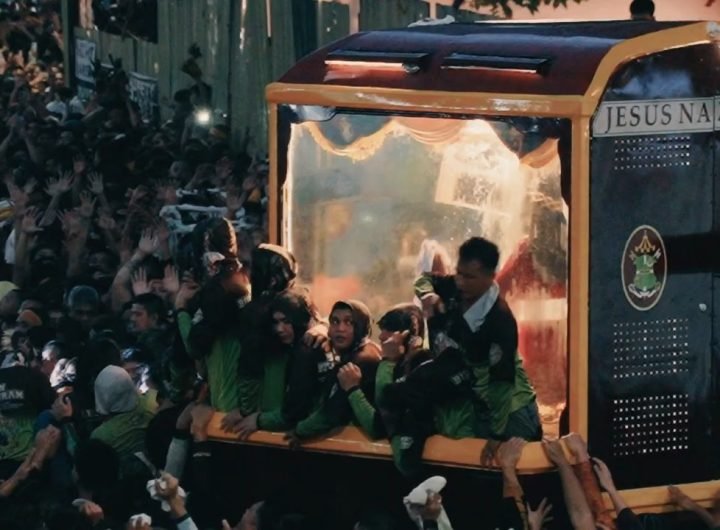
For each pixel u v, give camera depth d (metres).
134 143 20.47
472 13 17.88
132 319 14.72
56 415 12.76
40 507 11.91
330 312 12.40
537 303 11.65
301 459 12.18
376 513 11.13
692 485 11.91
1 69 29.59
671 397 11.79
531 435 11.48
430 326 11.69
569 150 11.41
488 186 11.87
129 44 25.88
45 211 18.39
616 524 11.27
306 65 12.52
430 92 11.88
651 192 11.62
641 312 11.65
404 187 12.23
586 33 11.92
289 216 12.58
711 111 11.78
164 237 16.19
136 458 12.70
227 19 22.25
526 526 11.41
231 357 12.43
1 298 16.64
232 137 21.94
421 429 11.61
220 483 12.48
